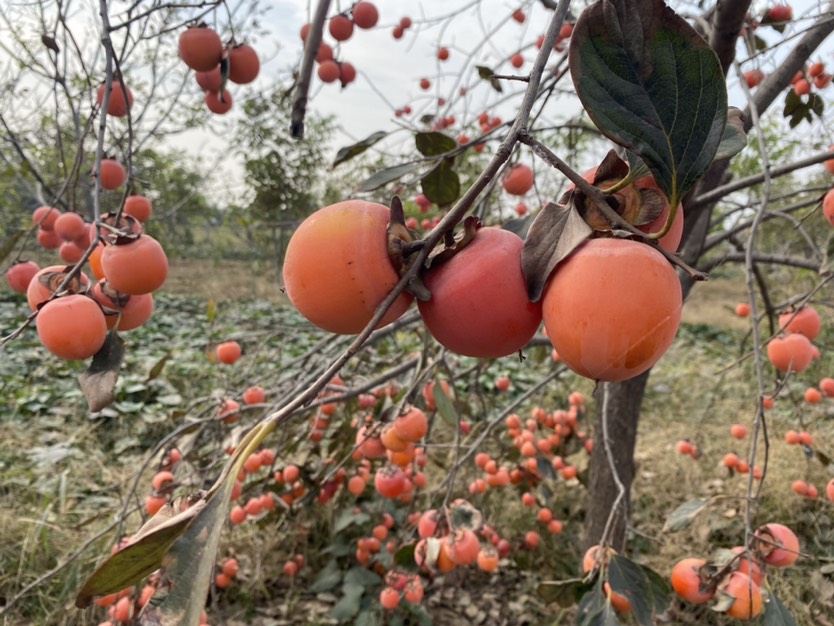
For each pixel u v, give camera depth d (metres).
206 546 0.62
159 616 0.60
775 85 1.96
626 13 0.63
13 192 5.27
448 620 3.52
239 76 1.88
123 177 2.08
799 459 4.61
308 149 10.77
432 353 2.69
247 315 10.53
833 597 3.15
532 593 3.64
